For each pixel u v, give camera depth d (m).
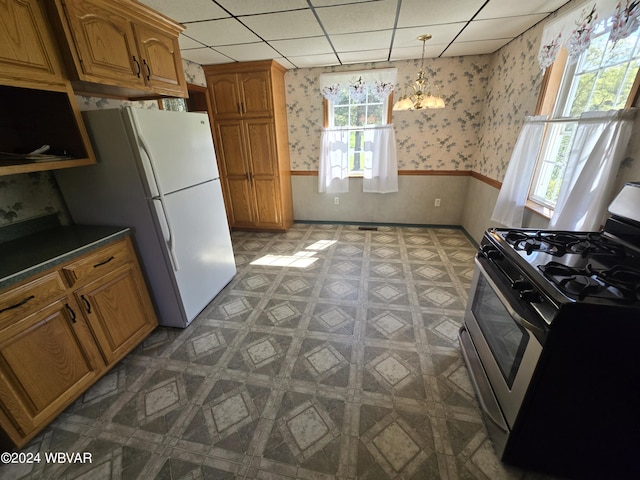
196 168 2.16
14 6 1.23
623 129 1.44
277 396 1.55
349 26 2.29
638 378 0.87
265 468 1.21
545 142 2.30
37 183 1.75
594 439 1.01
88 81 1.50
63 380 1.43
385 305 2.35
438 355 1.81
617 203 1.34
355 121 3.88
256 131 3.69
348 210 4.36
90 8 1.48
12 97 1.55
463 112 3.57
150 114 1.71
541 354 0.92
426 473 1.18
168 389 1.61
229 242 2.72
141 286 1.93
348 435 1.33
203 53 2.93
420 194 4.06
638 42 1.46
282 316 2.25
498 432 1.20
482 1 1.91
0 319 1.16
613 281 0.92
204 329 2.12
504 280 1.24
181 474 1.20
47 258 1.35
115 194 1.78
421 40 2.70
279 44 2.69
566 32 1.85
